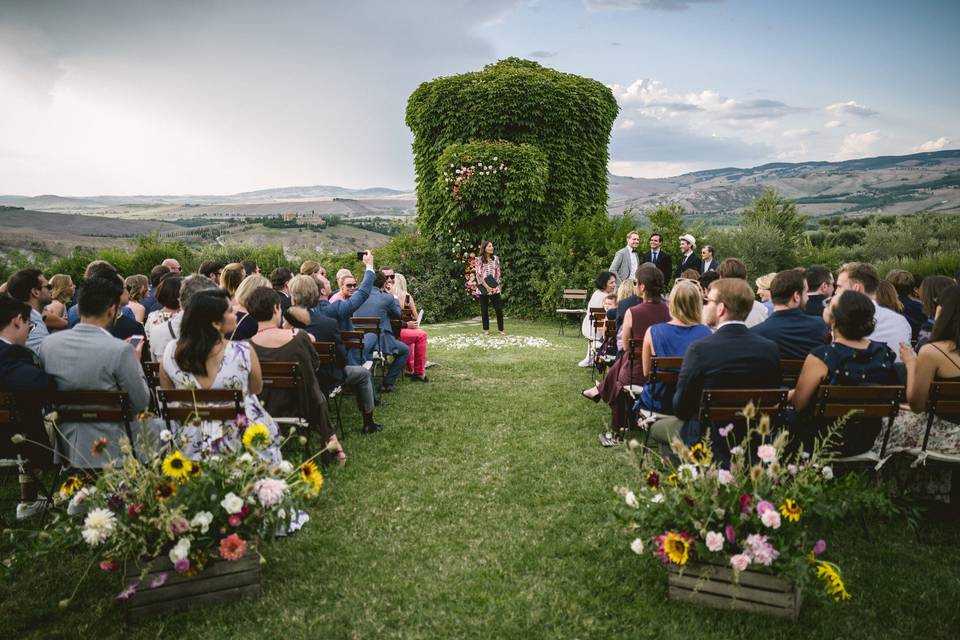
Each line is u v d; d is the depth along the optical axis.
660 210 15.95
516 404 6.82
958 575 3.30
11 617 2.96
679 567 3.02
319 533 3.81
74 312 5.71
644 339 4.62
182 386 3.50
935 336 3.59
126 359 3.56
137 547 2.83
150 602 2.94
